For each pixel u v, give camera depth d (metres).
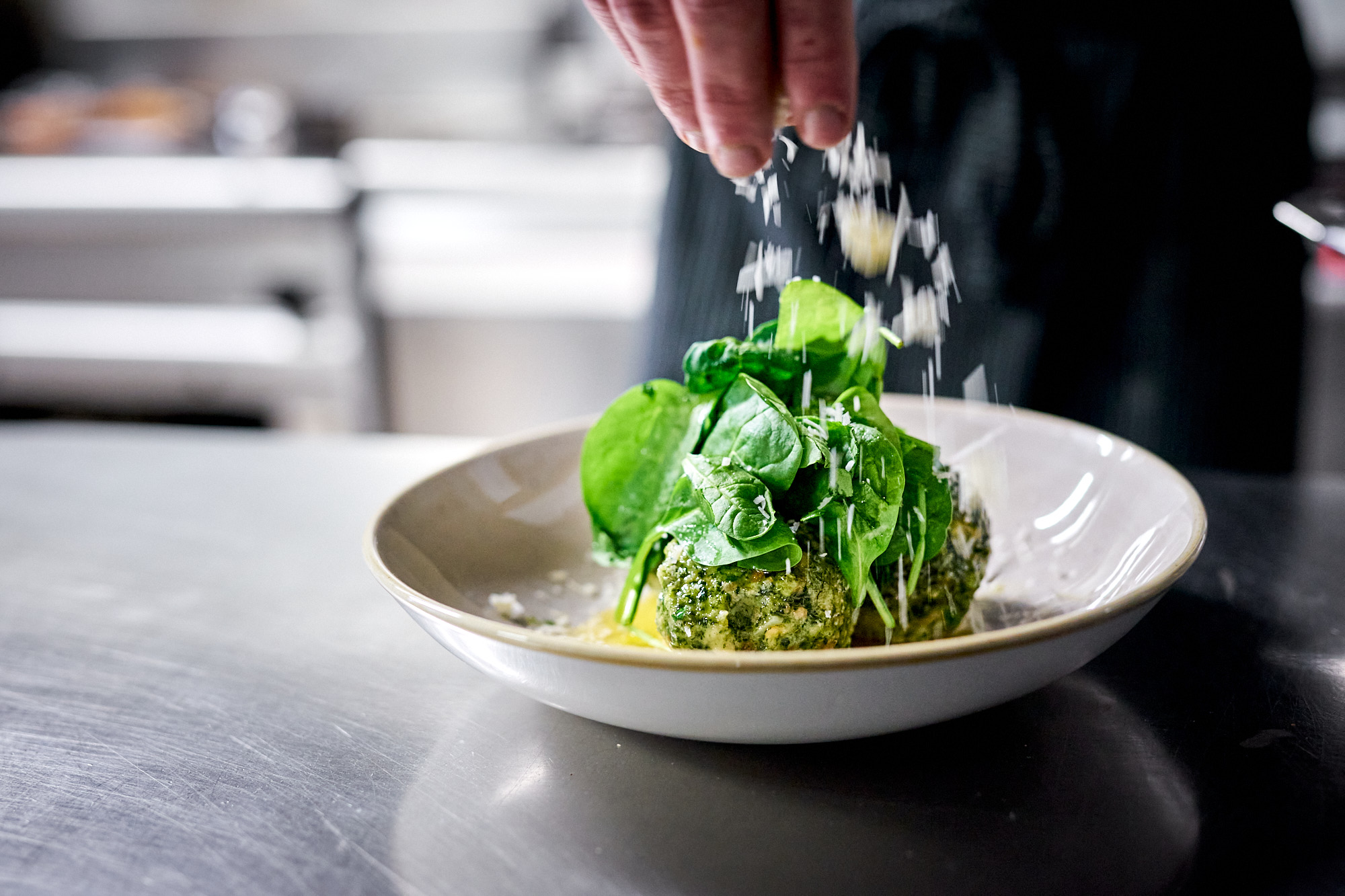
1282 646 0.61
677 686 0.44
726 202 1.20
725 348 0.60
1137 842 0.44
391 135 2.80
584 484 0.65
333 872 0.45
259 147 2.49
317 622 0.70
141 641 0.68
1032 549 0.69
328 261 2.24
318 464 1.03
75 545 0.85
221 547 0.83
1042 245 1.17
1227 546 0.76
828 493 0.54
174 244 2.27
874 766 0.50
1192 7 1.12
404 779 0.51
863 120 1.17
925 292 1.01
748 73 0.45
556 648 0.44
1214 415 1.22
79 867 0.46
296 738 0.56
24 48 2.90
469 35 2.74
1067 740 0.52
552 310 2.27
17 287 2.36
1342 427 1.90
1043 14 1.12
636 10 0.45
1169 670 0.59
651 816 0.47
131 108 2.63
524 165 2.37
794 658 0.42
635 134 2.55
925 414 0.78
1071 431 0.71
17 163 2.46
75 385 2.42
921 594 0.58
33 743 0.56
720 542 0.52
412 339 2.33
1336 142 2.05
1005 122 1.14
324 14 2.78
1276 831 0.45
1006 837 0.45
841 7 0.45
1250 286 1.21
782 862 0.44
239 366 2.33
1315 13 2.12
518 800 0.49
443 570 0.65
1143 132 1.15
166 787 0.51
